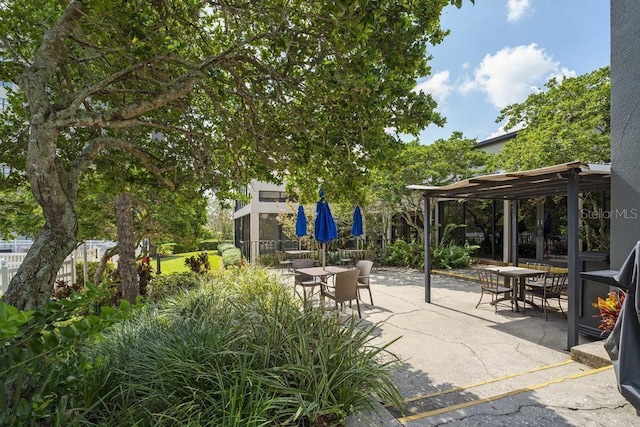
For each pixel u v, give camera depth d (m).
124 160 4.20
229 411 2.02
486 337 4.75
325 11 2.47
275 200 16.30
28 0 3.20
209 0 3.01
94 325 1.71
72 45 3.31
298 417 2.14
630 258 2.56
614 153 4.34
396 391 2.61
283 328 2.81
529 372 3.53
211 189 4.78
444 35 2.91
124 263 6.16
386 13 2.47
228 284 5.32
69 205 2.38
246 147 4.23
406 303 6.84
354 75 2.70
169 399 2.16
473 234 13.56
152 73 3.28
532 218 11.18
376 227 14.20
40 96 2.33
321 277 7.19
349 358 2.57
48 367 1.83
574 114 8.14
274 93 3.45
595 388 2.99
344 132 3.17
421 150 11.64
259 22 3.21
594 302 4.69
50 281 2.17
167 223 7.96
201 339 2.68
